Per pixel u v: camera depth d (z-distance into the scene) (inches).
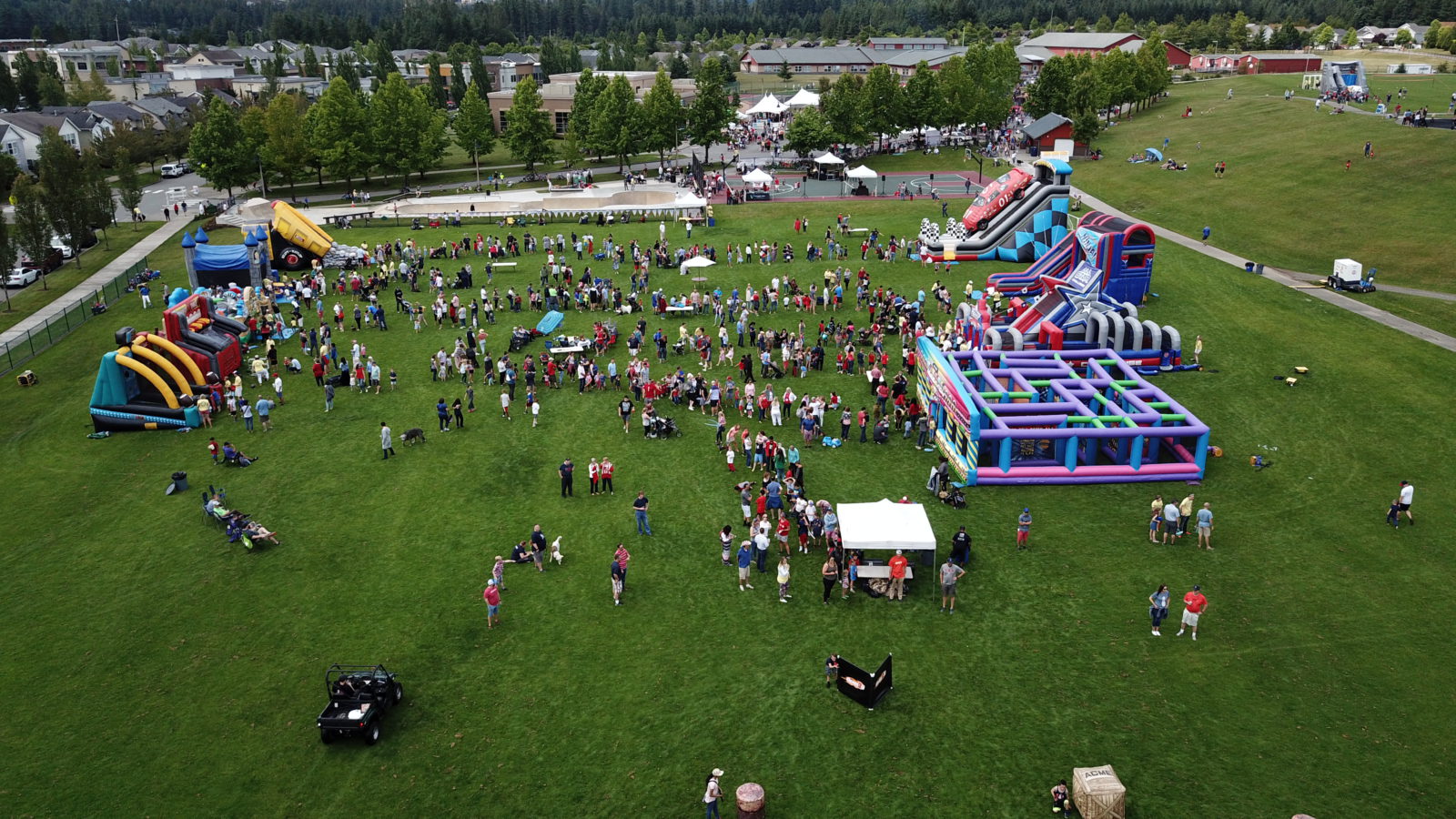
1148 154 4060.0
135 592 1269.7
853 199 3772.1
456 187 4429.1
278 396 1919.3
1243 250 2849.4
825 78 7150.6
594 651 1132.5
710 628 1172.5
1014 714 1013.8
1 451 1726.1
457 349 2004.2
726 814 896.3
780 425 1764.3
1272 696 1034.7
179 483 1550.2
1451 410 1723.7
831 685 1063.6
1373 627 1148.5
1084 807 864.3
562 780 937.5
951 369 1631.4
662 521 1432.1
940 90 4734.3
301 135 4202.8
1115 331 1943.9
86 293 2775.6
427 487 1552.7
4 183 4352.9
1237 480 1519.4
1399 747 959.0
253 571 1312.7
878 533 1220.5
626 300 2482.8
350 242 3211.1
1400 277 2508.6
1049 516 1428.4
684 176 4325.8
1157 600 1127.6
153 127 5871.1
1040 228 2765.7
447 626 1182.9
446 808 906.1
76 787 938.7
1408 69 5880.9
